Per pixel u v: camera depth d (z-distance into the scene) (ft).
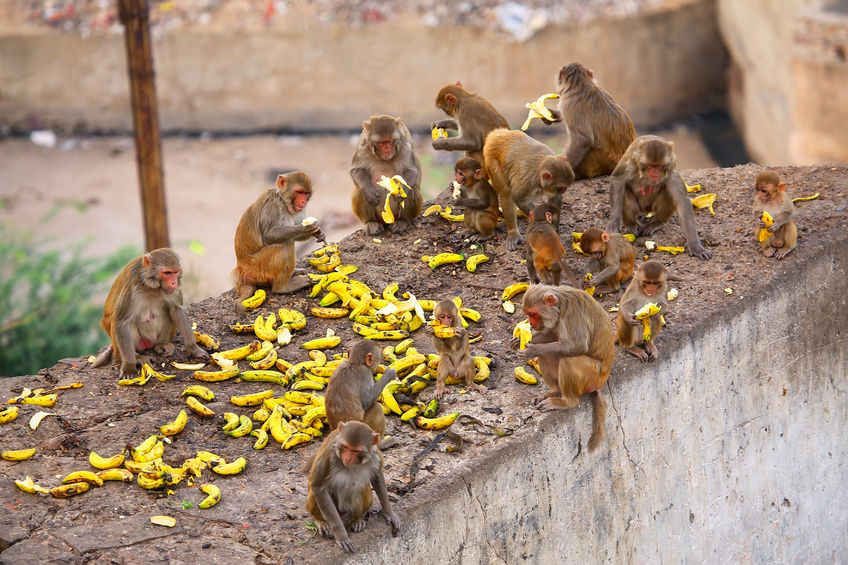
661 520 32.60
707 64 106.73
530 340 31.68
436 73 107.24
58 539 24.94
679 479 32.86
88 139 109.09
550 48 105.40
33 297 69.56
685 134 105.70
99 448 28.66
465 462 26.89
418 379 30.81
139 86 56.85
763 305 34.19
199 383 31.86
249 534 24.88
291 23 107.65
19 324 66.33
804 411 37.40
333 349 33.58
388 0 110.11
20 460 28.25
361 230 41.19
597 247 33.42
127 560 24.07
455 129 41.09
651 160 35.47
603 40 105.19
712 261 36.01
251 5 110.11
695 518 33.86
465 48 106.22
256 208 35.58
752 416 35.09
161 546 24.58
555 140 105.19
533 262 33.96
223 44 107.04
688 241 36.55
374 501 25.48
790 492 37.73
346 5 108.99
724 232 37.96
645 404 30.86
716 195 40.83
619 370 29.94
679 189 36.50
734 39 100.42
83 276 74.13
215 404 30.71
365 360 26.37
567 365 27.84
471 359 30.32
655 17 104.53
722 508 34.88
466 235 39.78
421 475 26.50
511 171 36.58
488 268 37.73
